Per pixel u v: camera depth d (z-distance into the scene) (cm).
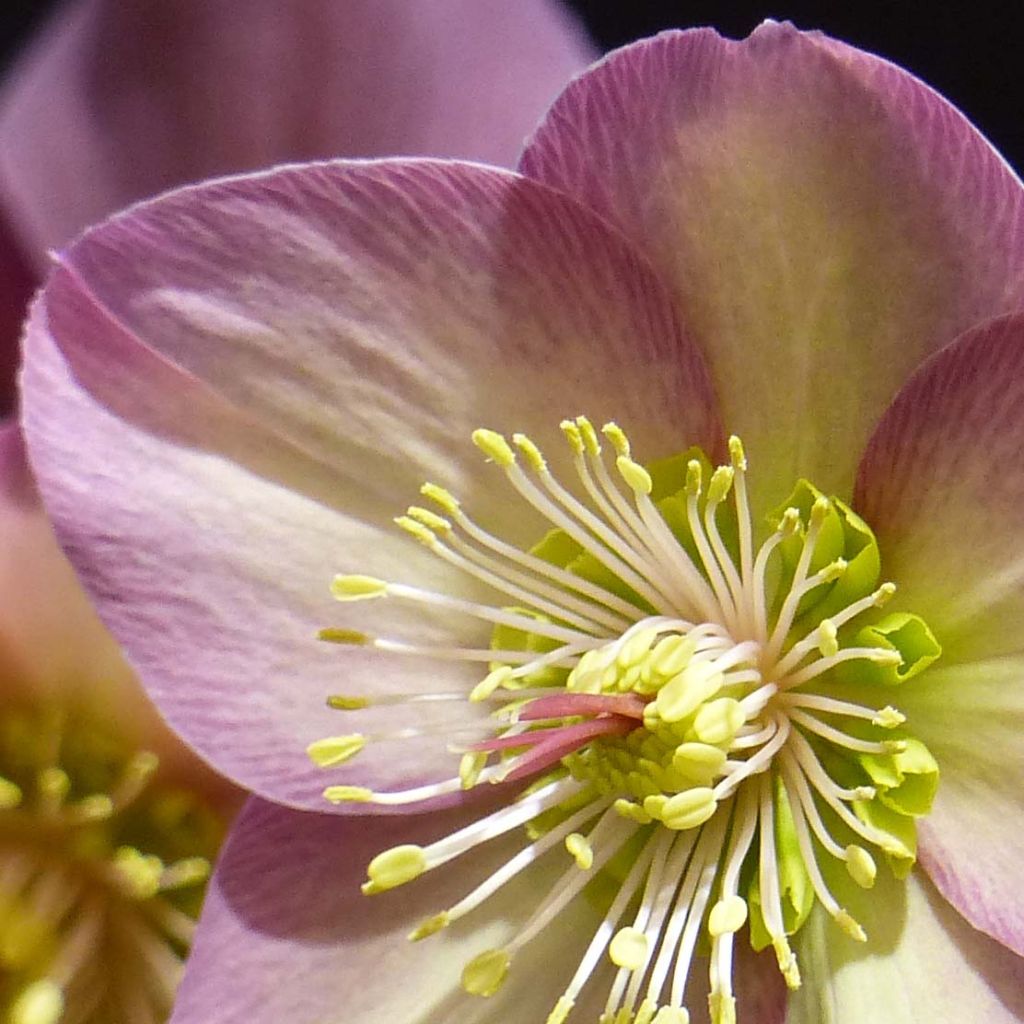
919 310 23
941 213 22
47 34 25
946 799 23
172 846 24
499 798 23
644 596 24
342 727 23
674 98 22
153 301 23
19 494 23
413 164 22
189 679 23
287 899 23
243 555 23
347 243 23
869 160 22
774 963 23
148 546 23
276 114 24
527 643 23
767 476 23
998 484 22
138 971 25
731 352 23
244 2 24
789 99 22
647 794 23
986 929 22
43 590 24
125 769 24
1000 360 22
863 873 23
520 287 23
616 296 23
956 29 26
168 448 23
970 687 23
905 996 23
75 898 25
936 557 23
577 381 23
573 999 23
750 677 23
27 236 24
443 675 23
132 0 24
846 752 23
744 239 23
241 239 23
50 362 23
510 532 23
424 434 23
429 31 24
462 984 23
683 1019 23
